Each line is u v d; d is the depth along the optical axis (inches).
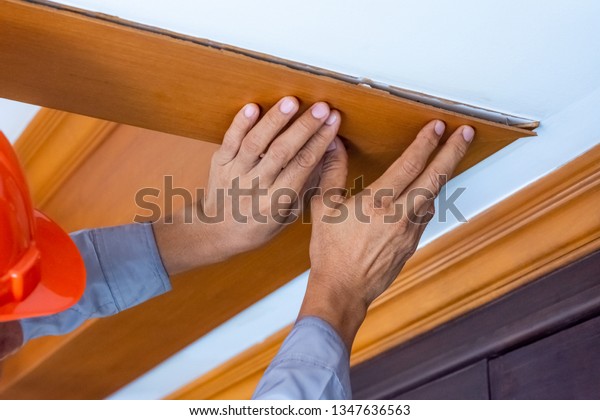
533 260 61.9
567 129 53.2
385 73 48.2
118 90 49.6
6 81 49.7
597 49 46.1
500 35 45.3
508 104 50.5
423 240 67.1
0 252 50.6
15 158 51.2
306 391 46.3
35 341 85.1
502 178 58.7
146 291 62.9
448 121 50.3
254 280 68.8
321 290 51.1
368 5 43.6
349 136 52.2
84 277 55.1
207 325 77.4
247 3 43.6
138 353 83.4
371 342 73.9
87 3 43.6
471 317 66.4
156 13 44.3
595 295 57.5
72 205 75.4
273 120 48.5
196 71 47.0
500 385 62.8
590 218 58.3
